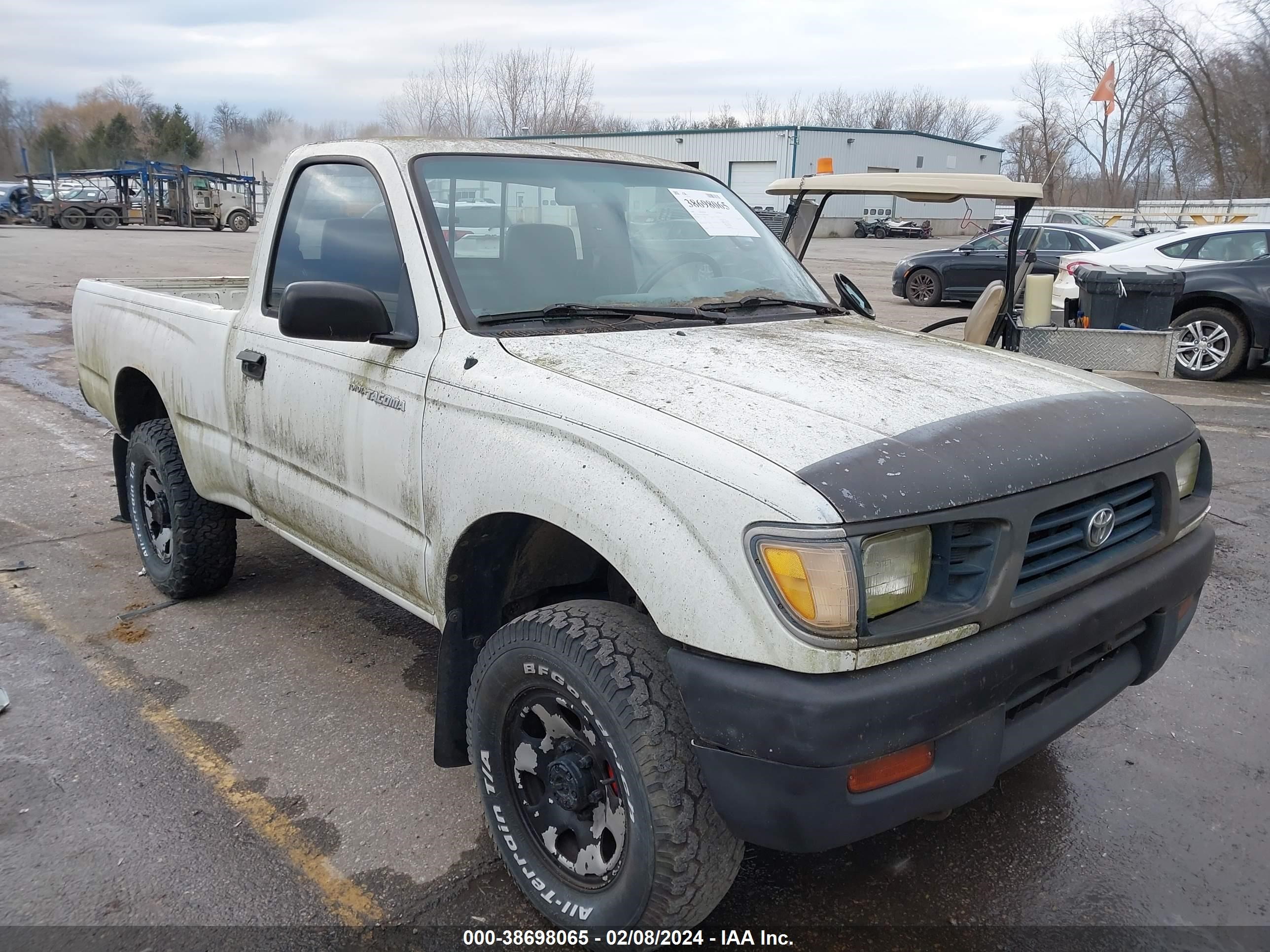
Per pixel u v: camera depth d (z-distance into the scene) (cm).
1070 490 221
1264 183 4097
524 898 260
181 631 416
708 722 198
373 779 312
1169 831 293
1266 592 477
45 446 707
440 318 275
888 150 4766
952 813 301
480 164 316
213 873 266
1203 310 1017
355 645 407
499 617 278
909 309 1611
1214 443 756
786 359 263
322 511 319
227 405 365
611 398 229
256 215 3894
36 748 324
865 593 189
